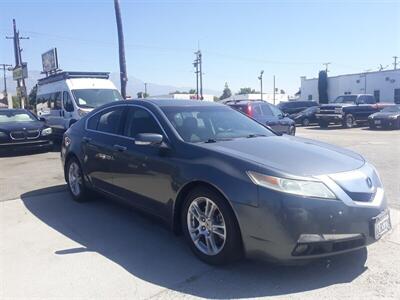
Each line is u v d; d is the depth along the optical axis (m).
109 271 4.12
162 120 5.02
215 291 3.70
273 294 3.63
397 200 6.45
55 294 3.69
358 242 3.79
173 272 4.08
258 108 13.74
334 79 49.62
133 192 5.21
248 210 3.78
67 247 4.75
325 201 3.67
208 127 5.13
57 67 30.33
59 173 9.21
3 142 12.00
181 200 4.51
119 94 15.14
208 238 4.21
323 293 3.62
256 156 4.13
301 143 4.84
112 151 5.56
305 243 3.63
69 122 14.09
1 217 5.94
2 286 3.85
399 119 22.94
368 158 10.88
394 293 3.60
